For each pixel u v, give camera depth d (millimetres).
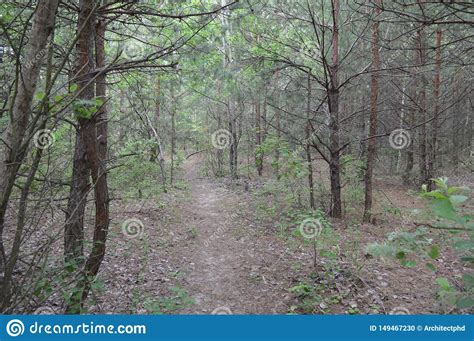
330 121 10023
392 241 2393
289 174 9977
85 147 4211
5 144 1990
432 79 12320
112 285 6051
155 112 15477
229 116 19281
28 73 1994
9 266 2221
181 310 5410
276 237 8773
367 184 10641
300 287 5445
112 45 8570
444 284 2342
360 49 10953
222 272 6988
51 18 2035
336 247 7410
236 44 11516
